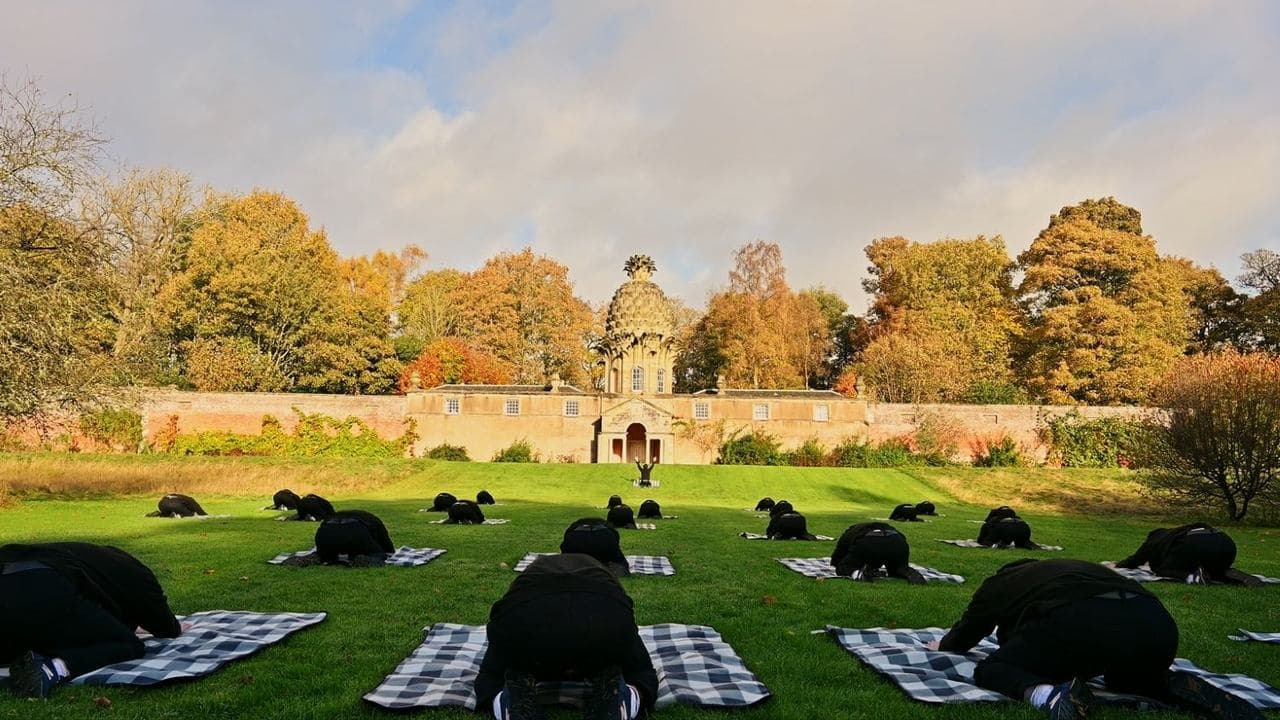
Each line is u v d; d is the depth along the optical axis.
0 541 18.19
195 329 72.56
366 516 15.74
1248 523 34.78
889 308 84.81
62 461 48.72
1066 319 68.50
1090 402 69.12
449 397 68.19
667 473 53.22
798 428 68.00
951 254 81.06
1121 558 19.16
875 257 89.00
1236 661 9.01
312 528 22.05
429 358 79.44
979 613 8.23
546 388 69.50
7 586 7.43
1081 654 7.07
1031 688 7.14
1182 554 14.85
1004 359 77.69
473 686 7.43
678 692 7.43
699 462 67.81
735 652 9.12
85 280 29.89
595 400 68.62
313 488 44.06
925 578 14.49
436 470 51.84
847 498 47.53
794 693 7.63
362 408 67.00
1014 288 83.69
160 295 65.50
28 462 47.72
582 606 6.79
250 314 72.44
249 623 9.84
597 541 14.21
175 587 12.49
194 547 17.56
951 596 12.66
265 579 13.33
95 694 7.15
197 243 70.88
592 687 6.91
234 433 65.06
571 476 51.69
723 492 47.94
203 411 64.88
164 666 7.88
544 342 93.94
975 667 8.09
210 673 7.85
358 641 9.27
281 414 65.75
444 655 8.59
